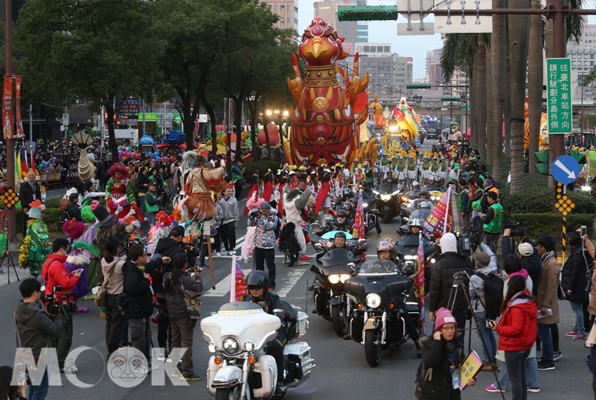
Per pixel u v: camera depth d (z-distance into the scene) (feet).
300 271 76.13
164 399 39.22
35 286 34.40
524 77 103.04
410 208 106.52
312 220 106.32
